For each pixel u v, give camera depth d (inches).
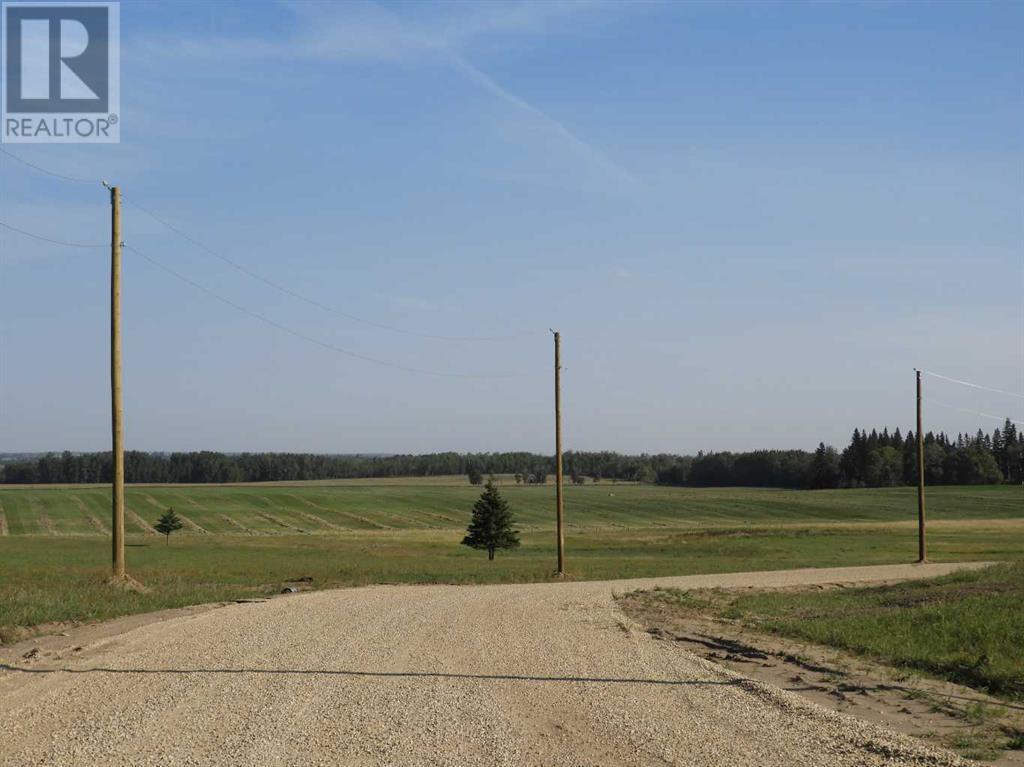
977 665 577.3
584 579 1616.6
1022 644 658.2
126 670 496.7
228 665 515.5
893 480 6899.6
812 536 3154.5
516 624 768.3
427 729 367.9
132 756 319.9
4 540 2984.7
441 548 2800.2
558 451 1747.0
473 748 339.3
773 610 996.6
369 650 584.4
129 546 2640.3
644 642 669.3
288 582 1347.2
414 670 511.5
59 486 6235.2
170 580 1242.0
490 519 2532.0
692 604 1053.2
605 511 4830.2
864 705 449.7
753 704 432.8
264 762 315.3
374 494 5344.5
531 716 397.1
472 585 1409.9
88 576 1187.3
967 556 2309.3
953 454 6909.5
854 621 821.9
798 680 519.8
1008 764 338.0
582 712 407.5
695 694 457.1
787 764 324.5
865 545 2755.9
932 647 657.6
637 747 346.3
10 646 590.2
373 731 362.6
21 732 353.1
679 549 2687.0
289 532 3671.3
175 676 478.3
